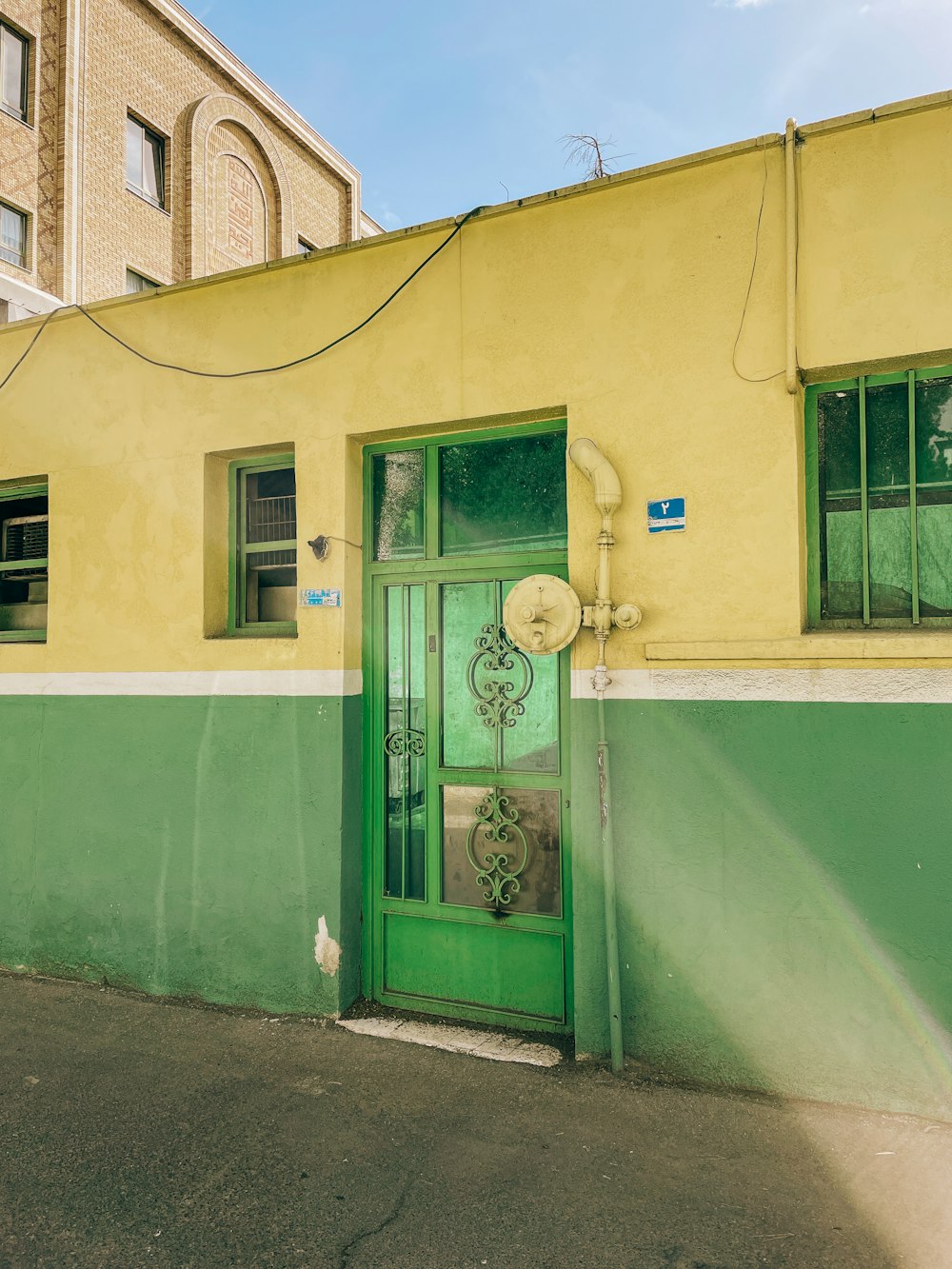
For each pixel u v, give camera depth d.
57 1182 2.99
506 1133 3.24
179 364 4.73
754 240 3.58
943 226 3.29
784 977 3.46
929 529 3.50
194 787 4.59
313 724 4.32
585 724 3.80
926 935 3.26
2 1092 3.63
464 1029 4.13
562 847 4.04
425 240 4.18
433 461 4.39
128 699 4.77
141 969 4.70
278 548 4.72
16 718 5.08
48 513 5.25
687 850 3.62
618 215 3.81
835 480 3.64
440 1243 2.66
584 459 3.70
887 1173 2.95
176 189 19.20
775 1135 3.19
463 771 4.25
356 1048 3.96
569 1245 2.63
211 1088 3.63
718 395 3.62
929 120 3.31
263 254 21.41
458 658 4.32
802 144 3.49
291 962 4.35
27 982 4.88
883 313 3.37
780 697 3.47
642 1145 3.14
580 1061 3.77
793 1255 2.57
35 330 5.16
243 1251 2.64
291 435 4.45
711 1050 3.57
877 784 3.34
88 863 4.86
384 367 4.26
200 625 4.61
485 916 4.20
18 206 16.27
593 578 3.81
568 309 3.90
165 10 18.80
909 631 3.48
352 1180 2.97
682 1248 2.61
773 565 3.52
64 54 16.92
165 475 4.74
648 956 3.68
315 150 23.05
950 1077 3.22
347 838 4.32
